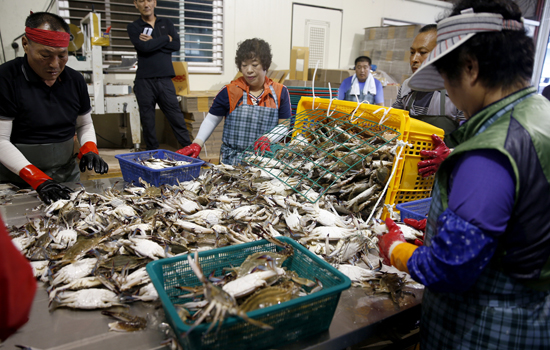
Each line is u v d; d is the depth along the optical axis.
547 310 0.93
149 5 4.21
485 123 0.85
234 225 1.53
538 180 0.77
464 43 0.81
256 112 2.65
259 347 0.91
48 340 0.92
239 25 5.65
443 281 0.81
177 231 1.46
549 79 7.82
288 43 6.12
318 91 4.00
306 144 2.13
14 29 4.33
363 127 1.99
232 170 2.09
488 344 0.91
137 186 2.12
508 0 0.80
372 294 1.21
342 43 6.66
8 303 0.62
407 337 1.28
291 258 1.23
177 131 4.66
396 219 1.67
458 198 0.78
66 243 1.34
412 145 1.65
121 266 1.19
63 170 2.40
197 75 5.58
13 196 1.98
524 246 0.82
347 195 1.78
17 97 2.02
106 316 1.03
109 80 5.04
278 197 1.73
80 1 4.78
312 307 0.94
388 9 6.93
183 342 0.83
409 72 5.97
